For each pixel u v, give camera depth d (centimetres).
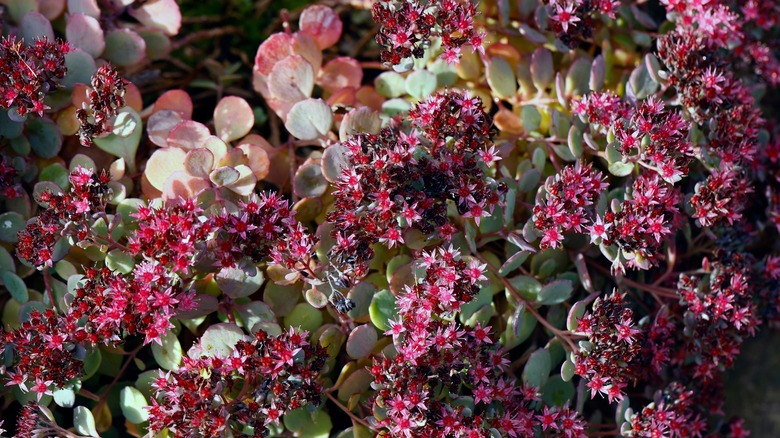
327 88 81
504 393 75
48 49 76
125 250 75
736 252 80
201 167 75
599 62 78
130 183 77
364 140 75
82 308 74
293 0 87
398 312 75
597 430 80
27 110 75
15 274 76
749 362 87
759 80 85
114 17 80
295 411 76
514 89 79
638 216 75
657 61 78
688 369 80
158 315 73
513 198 76
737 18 83
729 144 78
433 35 76
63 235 75
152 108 79
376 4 76
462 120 75
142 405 75
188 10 87
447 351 75
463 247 77
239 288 75
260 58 79
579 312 76
